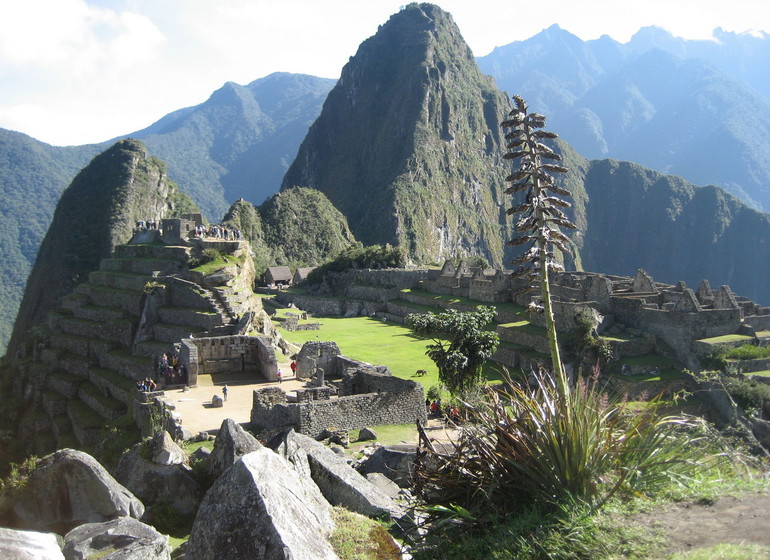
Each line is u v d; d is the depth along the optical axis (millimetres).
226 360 36156
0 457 46188
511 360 52719
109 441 29328
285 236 185250
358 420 25234
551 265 11141
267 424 24969
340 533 9000
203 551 8078
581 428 9766
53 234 139875
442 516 10133
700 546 7766
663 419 10156
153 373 41250
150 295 49094
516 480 10133
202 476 14992
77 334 54438
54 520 13102
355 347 59531
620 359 48781
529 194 11305
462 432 11492
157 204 158250
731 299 51594
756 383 41812
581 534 8500
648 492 9383
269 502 8117
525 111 11312
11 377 56469
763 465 10656
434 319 31859
